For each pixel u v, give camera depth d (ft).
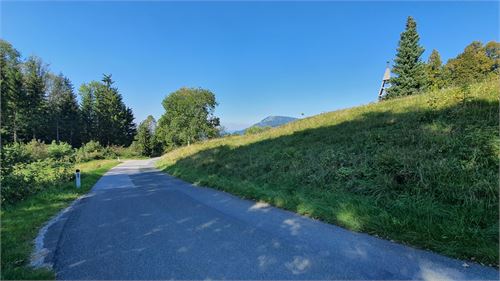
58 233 21.34
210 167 53.67
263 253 15.66
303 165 35.06
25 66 187.73
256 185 34.12
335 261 14.34
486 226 16.16
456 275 12.57
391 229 17.52
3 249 17.43
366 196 23.44
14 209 29.66
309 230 19.12
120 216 25.80
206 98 205.87
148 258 15.69
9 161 34.68
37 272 14.26
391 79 132.57
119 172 80.89
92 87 255.09
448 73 144.97
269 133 72.54
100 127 246.88
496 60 139.23
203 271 13.88
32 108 182.09
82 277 13.85
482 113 30.60
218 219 22.82
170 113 208.64
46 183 44.42
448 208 18.54
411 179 22.74
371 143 33.55
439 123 32.17
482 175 19.92
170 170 73.31
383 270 13.26
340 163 31.55
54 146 123.44
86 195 40.32
